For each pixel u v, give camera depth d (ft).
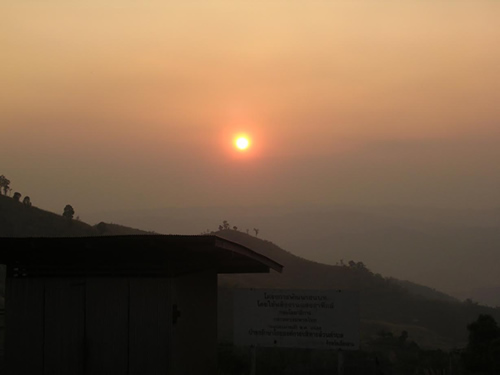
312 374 55.21
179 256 44.50
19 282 45.83
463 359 69.15
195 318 48.08
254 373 44.68
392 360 74.18
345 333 43.57
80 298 44.83
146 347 43.29
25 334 45.24
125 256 44.34
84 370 43.96
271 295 44.88
